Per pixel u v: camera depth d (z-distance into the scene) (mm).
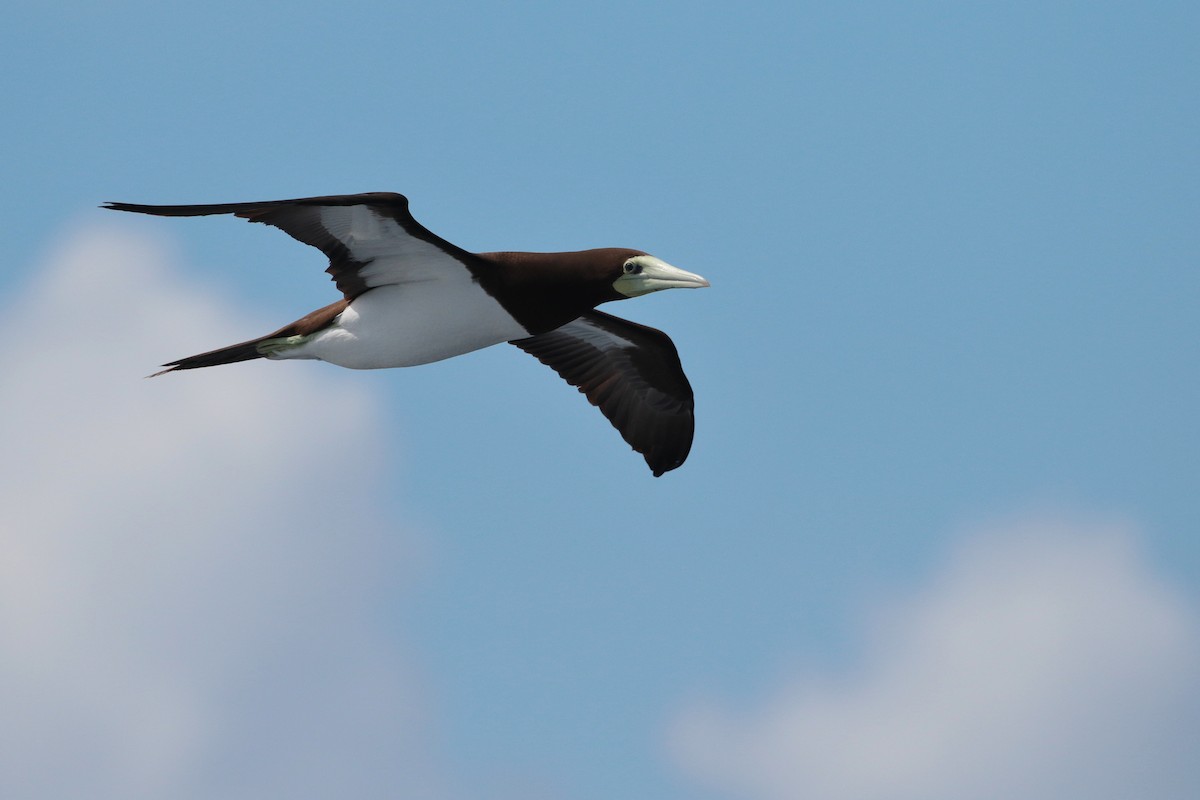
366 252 15602
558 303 16359
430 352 16359
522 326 16422
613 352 19703
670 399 19938
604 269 16281
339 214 15016
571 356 19891
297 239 15539
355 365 16469
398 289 16031
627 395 19969
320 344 16359
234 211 14453
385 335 16094
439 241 15375
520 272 16031
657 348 19484
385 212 14883
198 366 16781
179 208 14078
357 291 16109
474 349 16609
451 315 16062
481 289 15984
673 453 20141
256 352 16609
